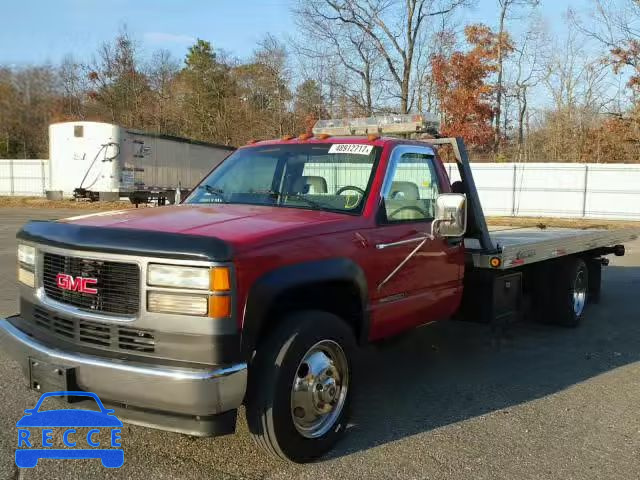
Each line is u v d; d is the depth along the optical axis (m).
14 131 40.12
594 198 25.50
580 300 7.60
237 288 3.20
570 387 5.24
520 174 26.50
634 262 13.62
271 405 3.41
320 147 4.74
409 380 5.40
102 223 3.62
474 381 5.38
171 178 27.75
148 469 3.57
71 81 42.69
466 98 31.80
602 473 3.64
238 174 4.86
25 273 3.83
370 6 32.25
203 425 3.17
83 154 24.20
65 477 3.46
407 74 33.22
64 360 3.31
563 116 41.81
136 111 49.06
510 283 5.93
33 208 30.61
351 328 4.08
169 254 3.17
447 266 5.02
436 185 5.06
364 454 3.85
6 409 4.39
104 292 3.35
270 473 3.56
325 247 3.77
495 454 3.88
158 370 3.10
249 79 47.44
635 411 4.69
